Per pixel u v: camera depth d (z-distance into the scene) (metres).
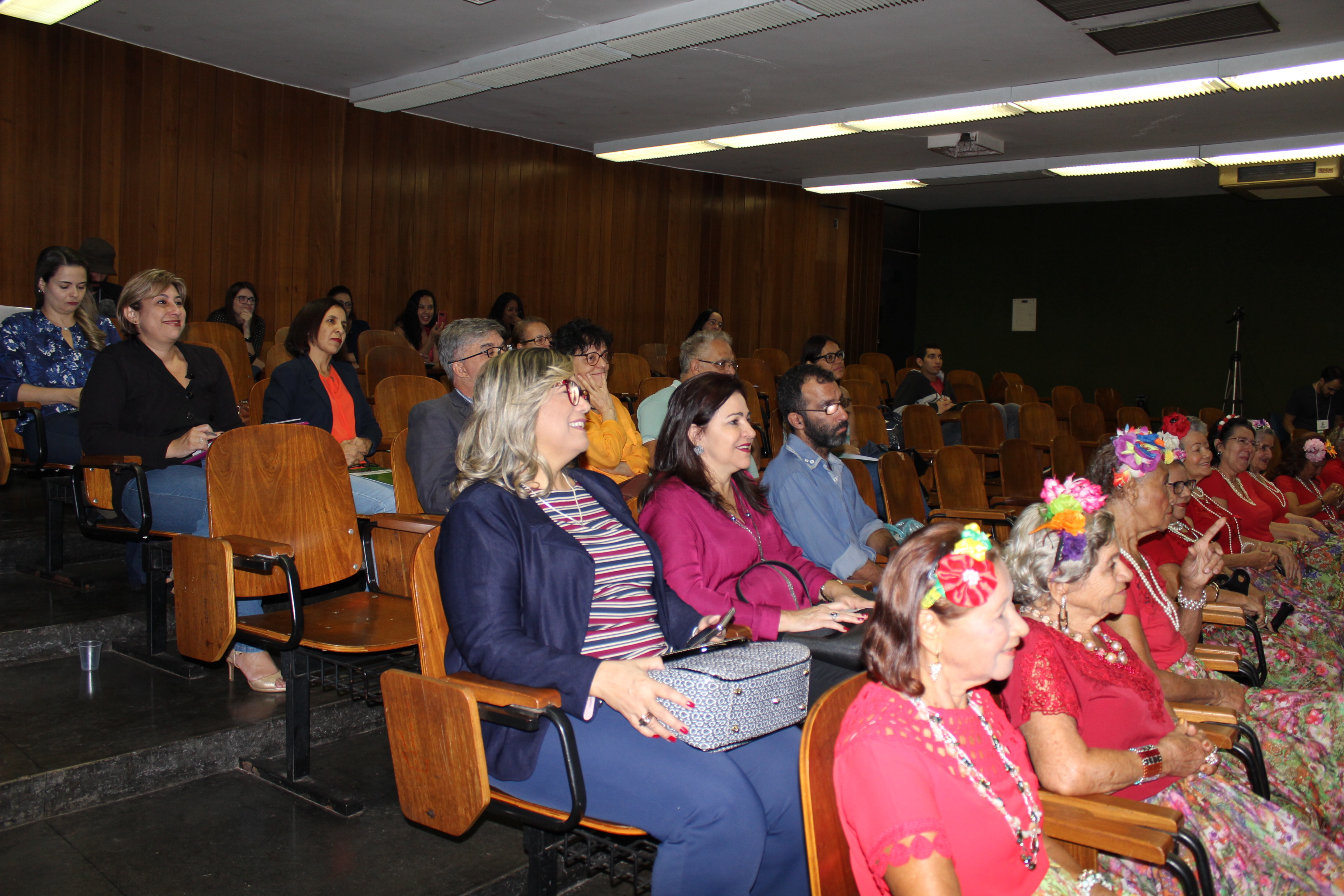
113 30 5.66
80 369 3.48
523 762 1.65
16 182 5.45
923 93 6.69
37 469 3.30
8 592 3.09
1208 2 4.79
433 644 1.80
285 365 3.47
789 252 10.44
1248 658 3.06
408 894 1.89
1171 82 5.90
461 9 5.18
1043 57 5.77
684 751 1.61
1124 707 1.79
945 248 12.02
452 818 1.58
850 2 4.79
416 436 2.82
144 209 6.02
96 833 2.04
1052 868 1.47
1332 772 2.22
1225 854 1.79
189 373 3.08
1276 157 7.83
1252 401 10.30
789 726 1.75
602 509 1.90
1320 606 3.56
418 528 2.57
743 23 5.09
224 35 5.70
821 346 5.12
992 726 1.43
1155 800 1.85
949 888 1.20
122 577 3.27
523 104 7.22
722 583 2.26
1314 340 9.94
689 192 9.63
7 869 1.88
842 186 9.84
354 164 7.18
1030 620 1.78
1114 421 9.88
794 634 2.19
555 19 5.34
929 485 5.62
